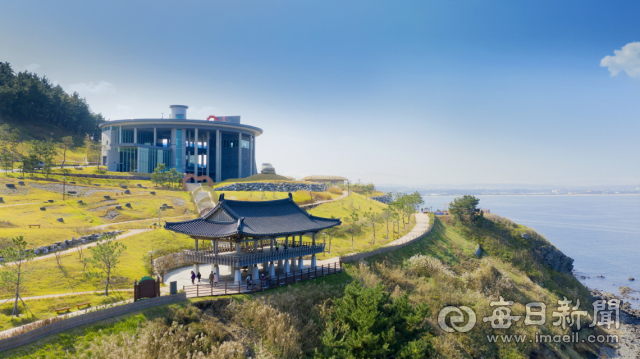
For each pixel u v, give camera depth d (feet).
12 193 301.84
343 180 561.02
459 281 237.45
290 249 183.52
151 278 132.16
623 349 231.30
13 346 96.89
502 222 379.35
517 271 296.51
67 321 108.06
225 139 586.86
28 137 630.33
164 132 556.51
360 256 224.74
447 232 345.72
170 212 299.17
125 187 371.97
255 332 132.98
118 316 118.11
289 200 205.77
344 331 134.72
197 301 136.87
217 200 340.39
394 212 339.16
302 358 128.57
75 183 363.56
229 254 165.58
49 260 169.48
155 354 107.04
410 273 230.48
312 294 159.94
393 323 136.36
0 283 135.64
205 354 115.14
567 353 202.08
